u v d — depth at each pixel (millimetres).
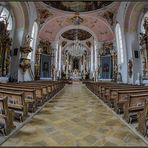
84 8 20359
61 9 20438
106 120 4758
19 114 4664
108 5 19109
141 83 13266
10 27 14844
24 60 14656
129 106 4617
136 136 3525
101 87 9219
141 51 14148
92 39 32062
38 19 19844
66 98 9586
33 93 5562
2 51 12523
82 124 4324
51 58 26578
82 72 37750
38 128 3938
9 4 14438
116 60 21984
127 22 16078
